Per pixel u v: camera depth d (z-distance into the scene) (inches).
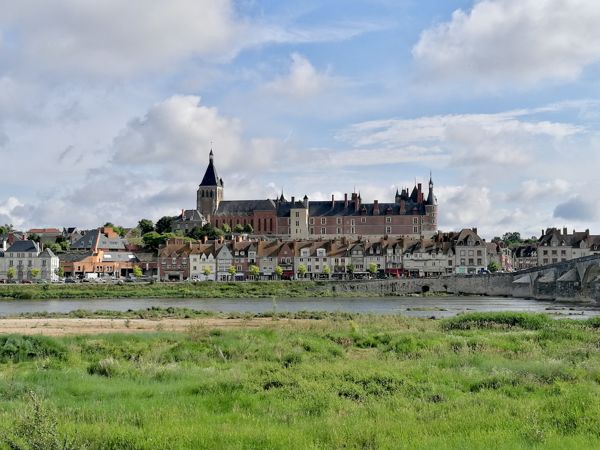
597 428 861.2
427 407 1015.6
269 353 1731.1
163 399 1097.4
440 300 5969.5
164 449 791.7
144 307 5103.3
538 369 1320.1
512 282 6466.5
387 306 5147.6
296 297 6417.3
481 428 873.5
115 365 1472.7
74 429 856.3
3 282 7839.6
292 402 1065.5
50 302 5787.4
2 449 759.7
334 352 1797.5
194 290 6717.5
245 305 5295.3
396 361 1545.3
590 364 1402.6
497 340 1913.1
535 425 848.9
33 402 926.4
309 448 784.3
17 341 1819.6
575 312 4296.3
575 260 5595.5
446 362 1491.1
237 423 918.4
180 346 1867.6
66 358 1726.1
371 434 840.9
